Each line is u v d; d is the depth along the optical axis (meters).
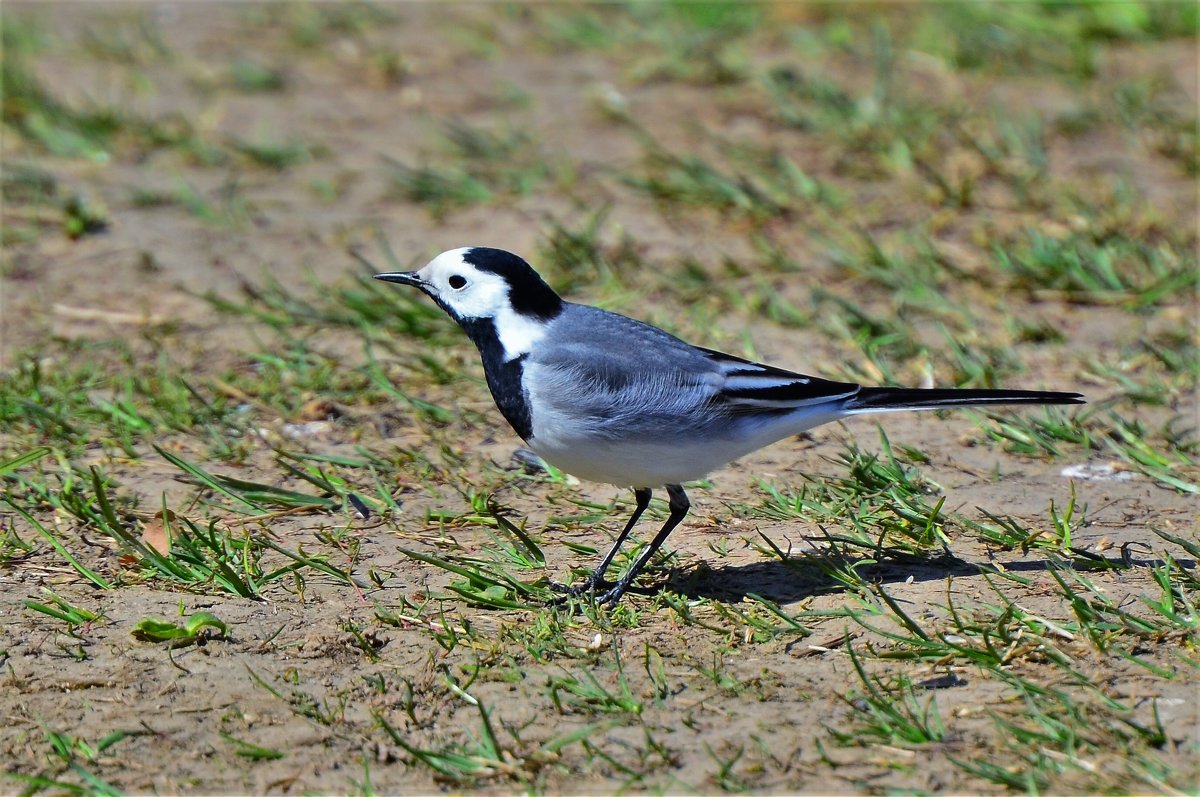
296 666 8.82
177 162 18.31
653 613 9.47
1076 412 12.63
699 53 20.88
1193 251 15.65
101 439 12.14
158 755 7.98
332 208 17.22
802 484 11.39
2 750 8.02
